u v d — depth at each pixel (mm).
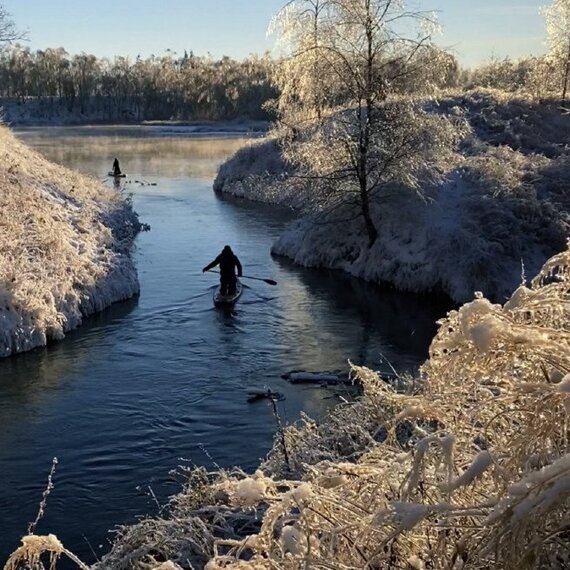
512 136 30406
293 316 16406
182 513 5977
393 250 20047
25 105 134250
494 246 18469
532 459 2938
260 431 10258
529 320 3338
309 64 20625
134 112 136125
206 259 21906
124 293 17391
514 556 2596
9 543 7562
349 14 20172
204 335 14828
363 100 21203
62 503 8359
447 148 20969
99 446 9828
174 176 43844
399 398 3902
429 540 3273
